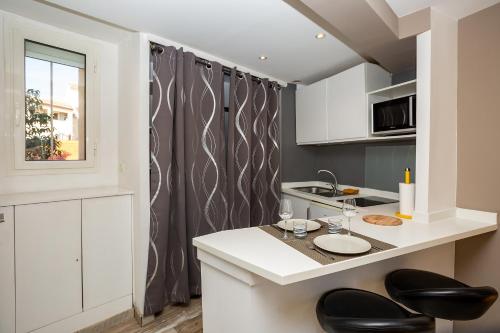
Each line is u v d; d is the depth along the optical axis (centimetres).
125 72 219
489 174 166
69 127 212
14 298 157
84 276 184
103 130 227
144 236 201
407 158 254
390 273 142
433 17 164
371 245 121
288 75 298
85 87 217
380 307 113
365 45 193
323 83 287
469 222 166
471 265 178
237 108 264
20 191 189
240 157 264
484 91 167
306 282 125
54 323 172
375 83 247
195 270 228
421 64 167
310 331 128
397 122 207
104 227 193
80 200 181
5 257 154
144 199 202
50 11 176
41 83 197
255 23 186
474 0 157
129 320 203
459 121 180
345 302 115
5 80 180
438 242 133
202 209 230
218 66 240
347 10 146
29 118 193
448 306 105
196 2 161
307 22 185
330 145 341
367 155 293
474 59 171
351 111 253
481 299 101
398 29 179
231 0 159
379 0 153
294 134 341
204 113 234
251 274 105
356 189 301
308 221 159
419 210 168
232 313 116
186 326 196
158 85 205
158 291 202
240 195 264
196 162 226
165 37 208
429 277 136
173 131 218
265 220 286
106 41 224
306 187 344
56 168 204
